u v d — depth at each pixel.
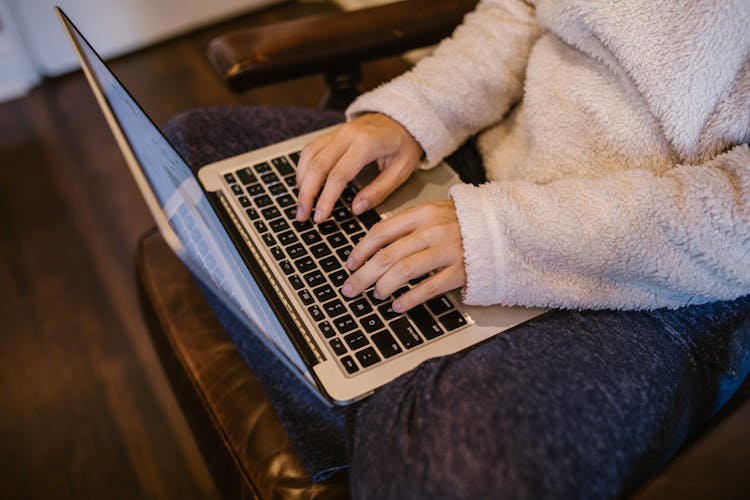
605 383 0.50
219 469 0.74
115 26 1.62
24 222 1.38
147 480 1.06
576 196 0.59
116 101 0.65
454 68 0.76
